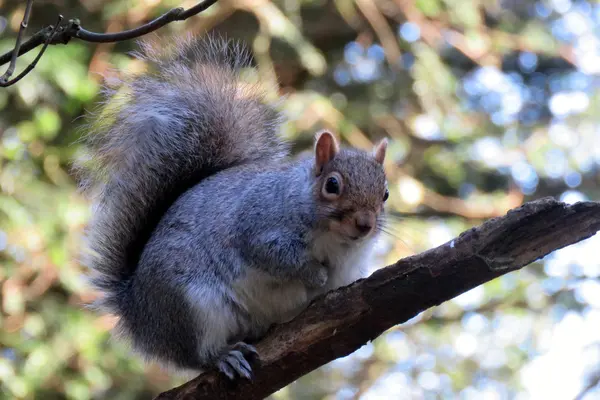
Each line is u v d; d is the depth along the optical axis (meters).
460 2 14.91
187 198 7.54
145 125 8.12
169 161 8.09
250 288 7.11
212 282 7.09
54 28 5.74
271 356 6.48
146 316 7.34
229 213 7.25
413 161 15.86
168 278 7.16
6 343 12.43
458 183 16.05
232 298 7.09
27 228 12.50
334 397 15.20
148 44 8.66
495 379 15.64
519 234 5.88
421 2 14.64
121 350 12.93
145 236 7.96
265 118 8.66
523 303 15.61
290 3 14.55
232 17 14.93
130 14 13.66
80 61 13.32
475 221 15.62
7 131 13.47
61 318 12.65
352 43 16.03
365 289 6.20
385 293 6.15
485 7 15.71
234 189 7.42
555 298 15.65
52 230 12.62
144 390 13.73
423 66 14.96
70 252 12.49
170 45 8.71
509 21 16.47
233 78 8.62
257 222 7.11
